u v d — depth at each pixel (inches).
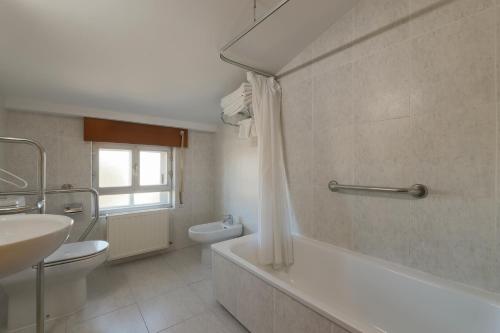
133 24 56.1
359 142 62.0
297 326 46.8
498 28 41.5
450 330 44.7
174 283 85.8
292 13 60.4
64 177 92.5
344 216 66.4
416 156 51.9
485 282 43.8
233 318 66.3
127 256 101.4
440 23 48.0
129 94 86.7
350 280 61.7
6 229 40.8
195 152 126.9
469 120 44.8
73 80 74.6
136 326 62.6
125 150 108.4
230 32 62.7
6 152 82.1
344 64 64.7
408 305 50.6
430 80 49.5
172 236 119.4
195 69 76.5
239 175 112.2
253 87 76.4
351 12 62.9
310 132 73.8
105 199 104.7
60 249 70.7
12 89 75.6
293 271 77.0
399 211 55.3
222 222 112.4
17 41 56.6
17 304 62.1
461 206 46.2
